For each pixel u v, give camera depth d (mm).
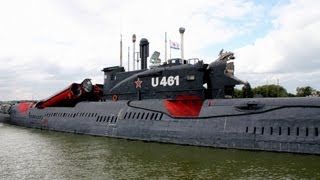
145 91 32062
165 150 24469
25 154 24906
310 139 20406
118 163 21031
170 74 29797
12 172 19516
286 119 21812
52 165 21047
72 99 42062
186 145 25969
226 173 17828
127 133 30344
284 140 21297
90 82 41219
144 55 37094
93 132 33906
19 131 40969
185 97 28188
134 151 24609
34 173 19188
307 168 17906
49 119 41656
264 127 22453
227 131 23953
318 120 20547
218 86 27328
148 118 29438
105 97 37406
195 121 26188
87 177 18031
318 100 21281
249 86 27453
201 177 17344
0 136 35969
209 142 24688
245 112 23875
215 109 25719
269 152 21688
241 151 22656
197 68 27750
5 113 55156
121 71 36312
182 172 18422
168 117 28047
